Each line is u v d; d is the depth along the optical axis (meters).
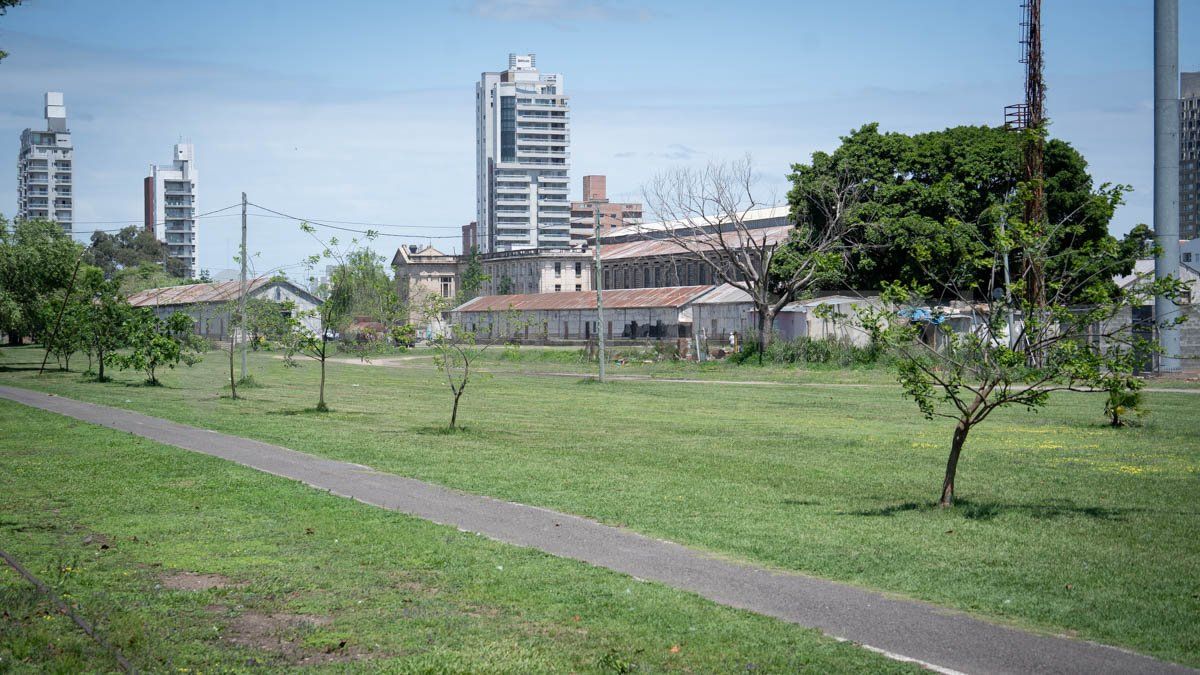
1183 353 55.91
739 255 88.31
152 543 12.95
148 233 177.88
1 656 8.52
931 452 22.81
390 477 18.47
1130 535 13.40
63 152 198.00
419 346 93.19
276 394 41.94
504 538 13.21
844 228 67.06
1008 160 60.88
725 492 17.08
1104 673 8.12
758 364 61.62
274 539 13.12
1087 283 16.16
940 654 8.57
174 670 8.20
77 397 36.94
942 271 62.50
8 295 58.53
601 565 11.68
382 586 10.81
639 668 8.21
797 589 10.63
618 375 59.06
